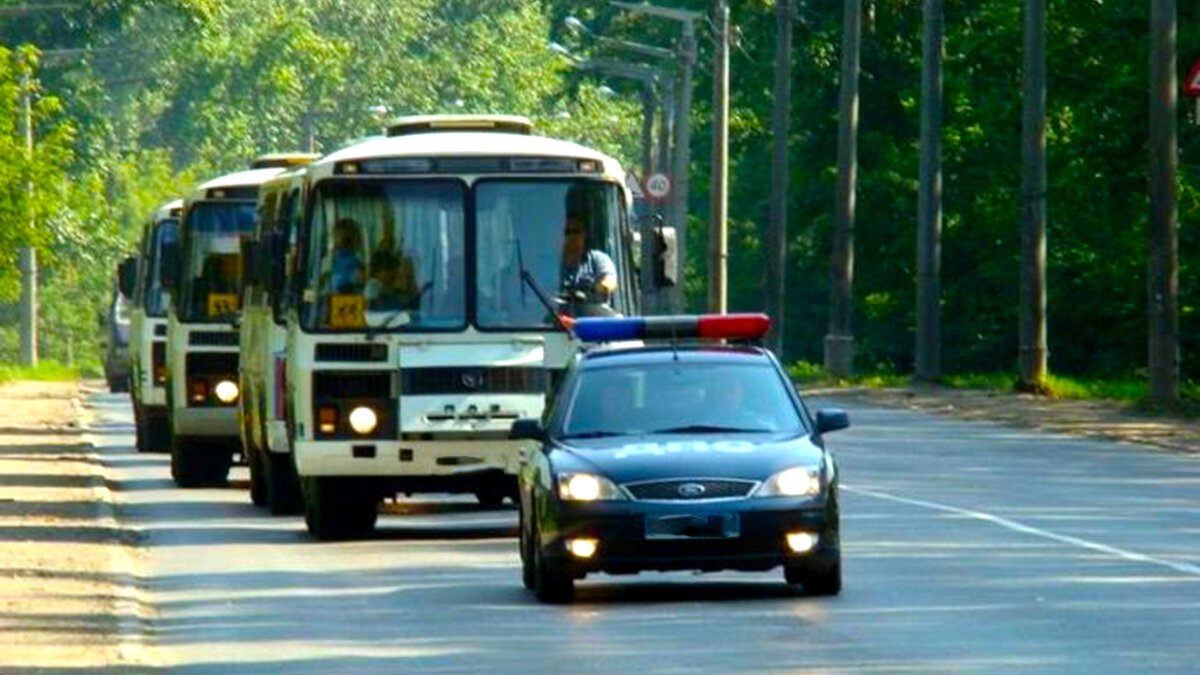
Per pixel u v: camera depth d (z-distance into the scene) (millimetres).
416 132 71438
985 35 155125
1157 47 109875
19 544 62156
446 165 64438
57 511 72562
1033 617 44906
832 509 48531
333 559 59000
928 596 48375
